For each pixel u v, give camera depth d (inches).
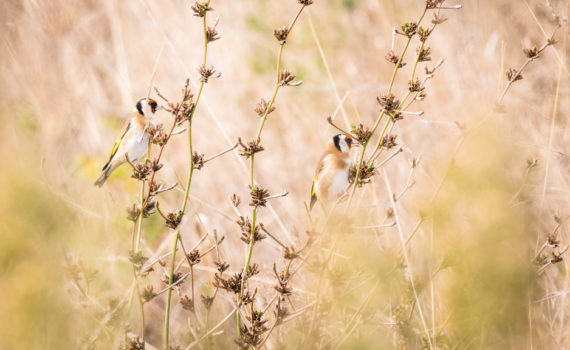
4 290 186.1
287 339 312.5
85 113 574.6
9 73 558.9
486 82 557.0
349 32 732.7
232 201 287.1
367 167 294.7
